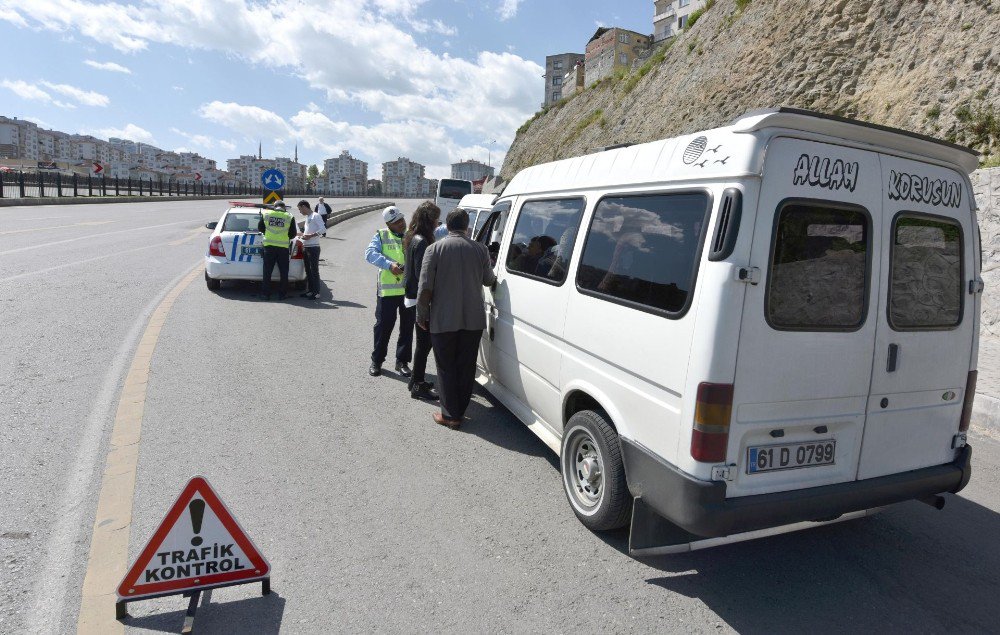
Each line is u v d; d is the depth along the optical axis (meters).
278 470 4.02
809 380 2.85
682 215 2.97
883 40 15.01
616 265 3.43
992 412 5.49
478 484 4.01
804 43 17.16
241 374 5.99
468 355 4.89
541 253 4.42
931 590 3.09
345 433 4.73
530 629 2.65
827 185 2.83
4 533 3.12
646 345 3.05
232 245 10.02
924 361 3.19
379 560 3.10
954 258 3.27
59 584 2.77
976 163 3.24
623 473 3.26
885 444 3.14
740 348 2.67
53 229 18.20
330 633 2.56
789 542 3.54
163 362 6.16
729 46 21.14
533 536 3.42
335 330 8.15
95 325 7.40
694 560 3.30
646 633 2.67
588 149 31.97
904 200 3.06
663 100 25.17
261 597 2.78
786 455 2.88
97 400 5.02
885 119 13.49
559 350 3.97
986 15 12.18
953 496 4.19
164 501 3.52
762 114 2.69
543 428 4.32
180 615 2.63
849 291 2.92
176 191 48.78
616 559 3.24
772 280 2.72
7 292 8.84
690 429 2.73
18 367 5.70
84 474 3.79
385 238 6.20
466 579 2.98
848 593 3.04
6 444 4.12
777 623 2.78
